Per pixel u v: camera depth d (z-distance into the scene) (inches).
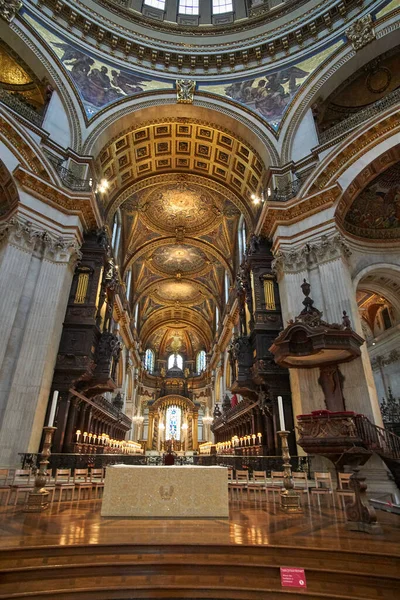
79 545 134.4
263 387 458.9
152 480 208.8
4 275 371.6
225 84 593.0
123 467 211.2
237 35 613.3
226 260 913.5
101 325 509.4
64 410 393.4
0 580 118.3
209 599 117.6
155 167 687.1
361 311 695.1
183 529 165.8
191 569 128.1
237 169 645.9
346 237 435.2
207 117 585.6
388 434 312.8
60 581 121.3
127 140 595.2
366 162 400.2
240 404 660.1
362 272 424.2
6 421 335.0
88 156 497.0
